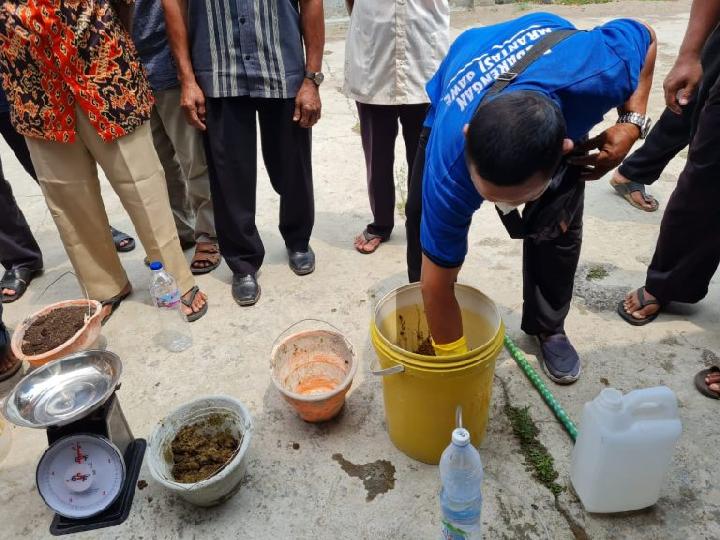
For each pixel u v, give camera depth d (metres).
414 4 2.30
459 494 1.32
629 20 1.43
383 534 1.61
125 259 3.04
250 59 2.22
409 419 1.69
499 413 1.95
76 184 2.27
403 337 1.92
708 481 1.68
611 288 2.51
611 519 1.60
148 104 2.20
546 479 1.71
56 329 2.30
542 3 8.33
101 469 1.65
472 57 1.39
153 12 2.35
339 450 1.86
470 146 1.09
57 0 1.87
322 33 2.32
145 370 2.25
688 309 2.36
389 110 2.54
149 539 1.64
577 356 2.09
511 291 2.55
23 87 2.02
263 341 2.36
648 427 1.46
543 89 1.23
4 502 1.78
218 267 2.91
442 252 1.38
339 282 2.70
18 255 2.81
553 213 1.48
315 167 3.89
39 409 1.66
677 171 3.45
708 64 2.04
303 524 1.65
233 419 1.77
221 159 2.38
